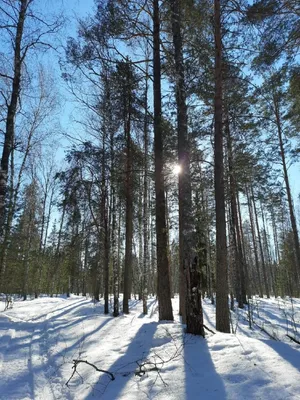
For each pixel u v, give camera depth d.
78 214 13.70
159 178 9.53
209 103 10.22
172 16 9.23
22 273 24.78
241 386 4.05
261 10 8.04
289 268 33.44
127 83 10.26
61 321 9.84
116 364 5.29
